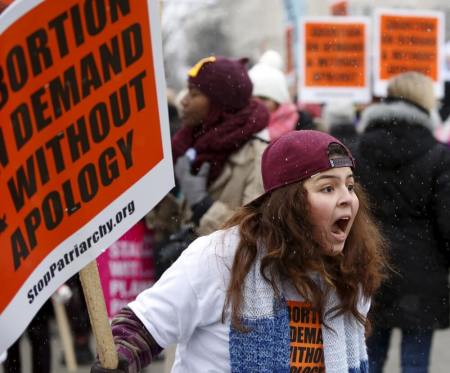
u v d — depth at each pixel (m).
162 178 3.85
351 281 4.30
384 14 14.80
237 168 7.34
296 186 4.21
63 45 3.62
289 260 4.17
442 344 12.06
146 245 8.87
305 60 14.80
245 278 4.17
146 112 3.81
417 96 7.89
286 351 4.16
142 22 3.77
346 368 4.27
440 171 7.91
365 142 8.02
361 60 14.80
